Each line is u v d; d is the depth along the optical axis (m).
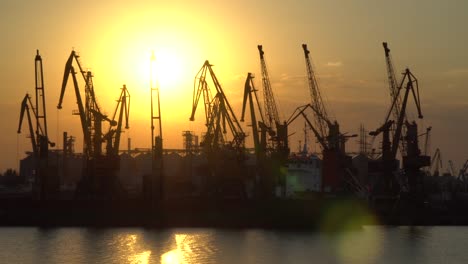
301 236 180.00
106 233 185.12
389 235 188.00
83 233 184.88
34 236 177.00
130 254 143.25
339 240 171.38
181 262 133.62
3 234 182.38
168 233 185.75
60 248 152.38
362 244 164.12
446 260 141.88
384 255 146.88
